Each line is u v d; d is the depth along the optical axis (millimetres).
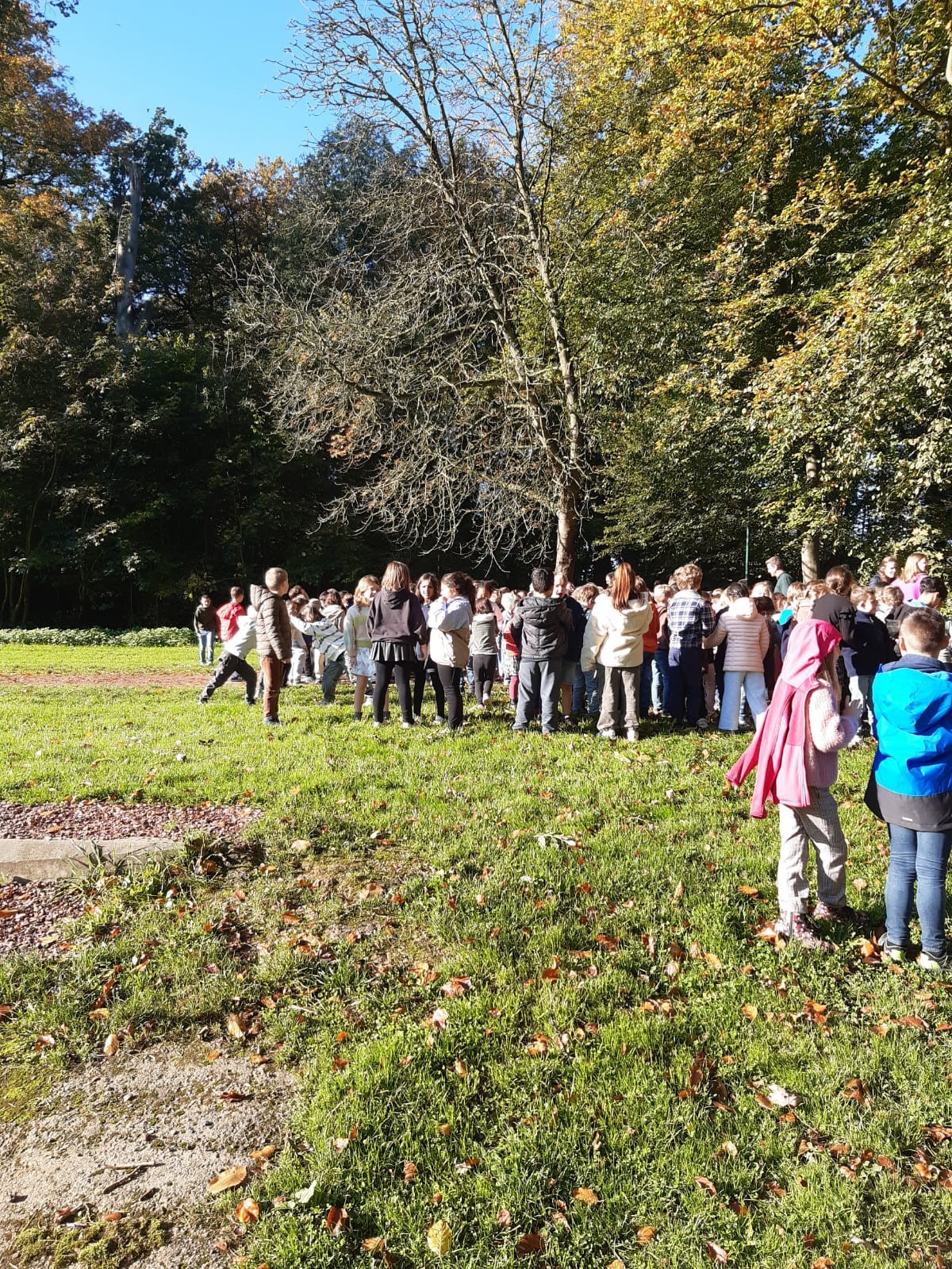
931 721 3805
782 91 14078
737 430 17438
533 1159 2707
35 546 28484
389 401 15531
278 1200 2600
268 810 5711
